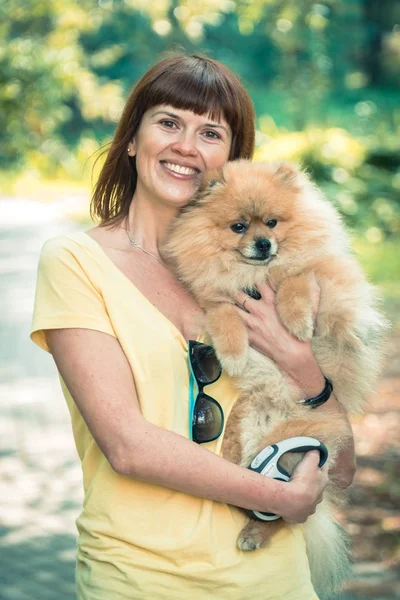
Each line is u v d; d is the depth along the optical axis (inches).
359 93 895.7
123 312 90.1
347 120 765.9
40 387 321.1
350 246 131.1
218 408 93.1
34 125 925.2
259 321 109.5
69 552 192.4
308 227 125.1
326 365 116.0
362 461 240.5
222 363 104.2
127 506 86.7
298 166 139.4
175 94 102.4
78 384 87.0
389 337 349.7
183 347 94.0
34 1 847.7
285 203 124.6
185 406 92.2
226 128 107.5
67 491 226.8
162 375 89.7
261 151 616.7
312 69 685.9
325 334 116.1
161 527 86.1
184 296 109.8
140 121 105.4
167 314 103.9
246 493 86.0
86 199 797.2
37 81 898.1
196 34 705.6
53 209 760.3
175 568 84.7
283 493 87.9
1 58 880.9
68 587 175.2
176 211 116.6
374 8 969.5
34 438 265.4
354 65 904.3
